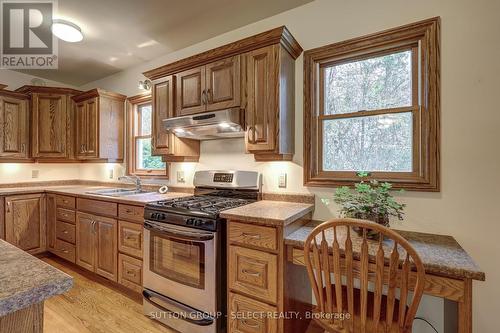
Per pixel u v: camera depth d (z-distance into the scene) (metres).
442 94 1.54
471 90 1.48
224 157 2.46
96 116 3.05
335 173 1.91
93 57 2.89
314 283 1.25
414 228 1.62
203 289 1.68
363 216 1.44
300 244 1.39
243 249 1.55
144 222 2.00
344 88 1.91
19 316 0.64
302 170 2.01
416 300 1.04
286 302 1.47
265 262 1.48
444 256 1.20
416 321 1.57
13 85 3.23
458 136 1.51
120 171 3.32
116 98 3.19
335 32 1.89
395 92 1.74
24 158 3.09
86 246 2.61
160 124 2.43
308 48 1.99
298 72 2.03
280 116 1.80
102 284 2.50
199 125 2.03
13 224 2.83
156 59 2.94
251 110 1.89
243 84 1.94
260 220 1.48
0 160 2.92
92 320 1.93
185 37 2.48
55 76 3.46
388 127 1.75
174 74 2.33
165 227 1.83
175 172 2.81
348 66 1.90
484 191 1.45
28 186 3.38
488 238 1.44
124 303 2.17
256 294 1.50
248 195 2.21
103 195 2.54
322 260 1.26
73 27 2.20
